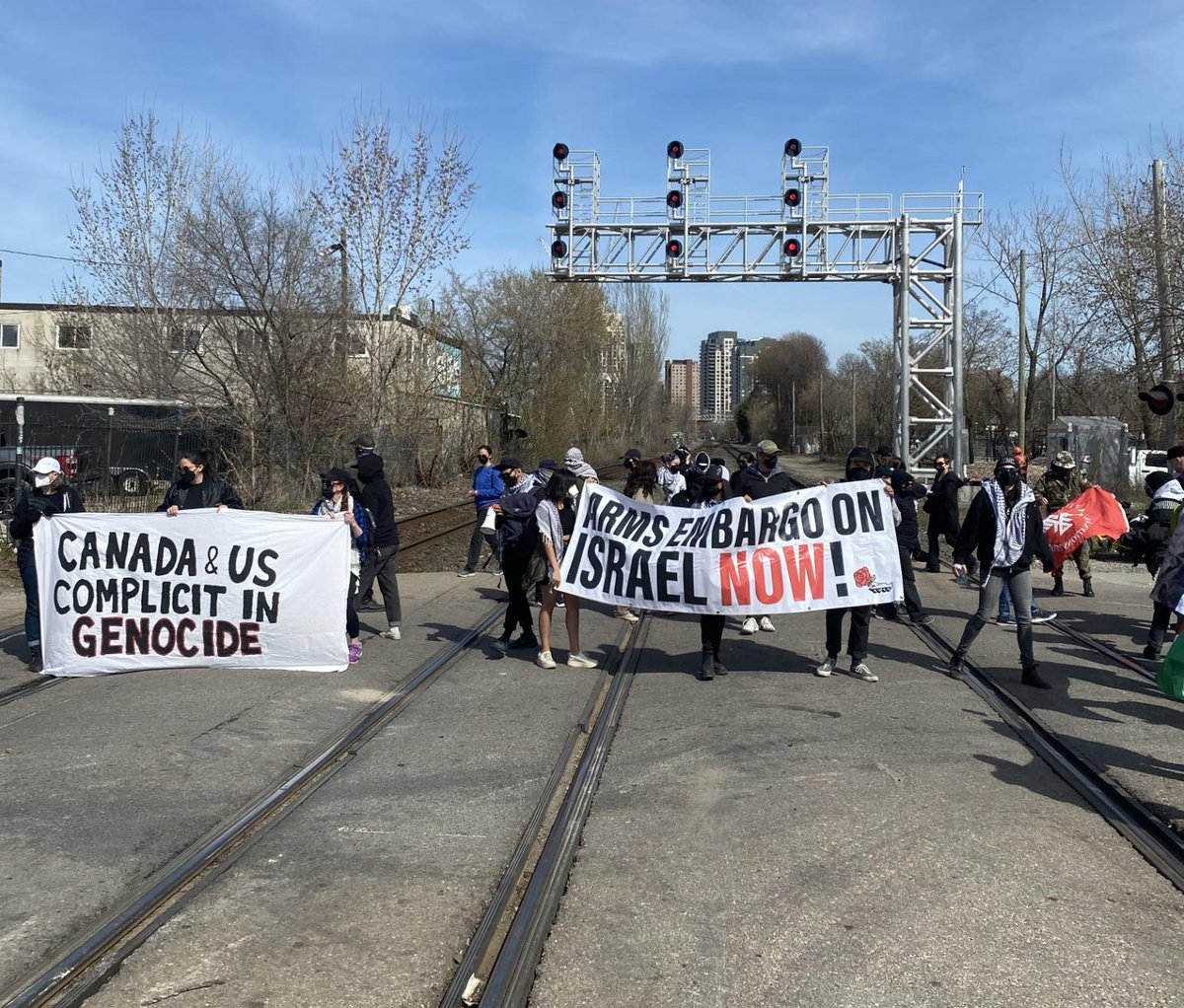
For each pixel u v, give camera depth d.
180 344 28.19
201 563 8.89
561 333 49.12
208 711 7.48
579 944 3.99
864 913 4.26
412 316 33.34
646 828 5.23
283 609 8.86
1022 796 5.71
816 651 9.70
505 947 3.97
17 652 9.83
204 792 5.76
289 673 8.77
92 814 5.41
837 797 5.66
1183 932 4.11
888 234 26.41
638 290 73.88
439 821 5.35
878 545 8.48
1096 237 27.66
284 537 8.87
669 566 8.67
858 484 8.61
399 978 3.73
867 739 6.77
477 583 14.24
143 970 3.79
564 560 8.91
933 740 6.75
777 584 8.52
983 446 64.00
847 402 99.44
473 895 4.46
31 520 8.87
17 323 43.34
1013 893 4.46
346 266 27.67
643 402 75.81
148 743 6.68
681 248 26.41
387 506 10.11
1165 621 9.21
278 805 5.59
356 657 9.21
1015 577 8.29
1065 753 6.52
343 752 6.61
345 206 29.20
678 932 4.09
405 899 4.41
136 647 8.88
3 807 5.50
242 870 4.71
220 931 4.10
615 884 4.55
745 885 4.54
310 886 4.54
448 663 9.23
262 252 26.45
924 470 26.91
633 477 11.39
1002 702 7.79
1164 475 10.70
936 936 4.05
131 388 28.95
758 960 3.86
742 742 6.70
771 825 5.25
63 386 32.53
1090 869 4.73
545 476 10.30
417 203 29.83
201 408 26.36
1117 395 31.89
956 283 26.05
